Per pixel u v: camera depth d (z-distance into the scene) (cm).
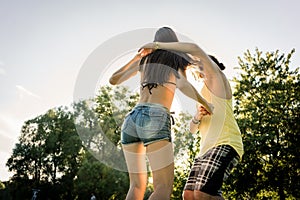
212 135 289
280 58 1838
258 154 1680
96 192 2283
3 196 3416
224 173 289
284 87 1772
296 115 1733
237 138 297
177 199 1212
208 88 257
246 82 1806
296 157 1678
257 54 1864
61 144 3253
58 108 3375
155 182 205
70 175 3169
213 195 289
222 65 308
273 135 1650
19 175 3444
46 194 3266
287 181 1673
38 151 3294
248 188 1698
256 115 1705
